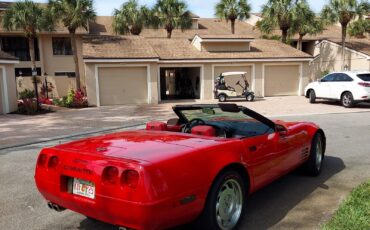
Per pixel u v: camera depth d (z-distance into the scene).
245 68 24.95
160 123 5.02
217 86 21.98
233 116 4.80
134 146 3.68
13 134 11.68
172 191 3.18
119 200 3.12
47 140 10.34
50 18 24.64
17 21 24.78
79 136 11.05
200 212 3.51
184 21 31.83
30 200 5.19
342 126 11.34
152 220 3.07
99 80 21.69
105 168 3.24
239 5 34.16
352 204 4.40
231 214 3.93
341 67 30.75
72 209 3.63
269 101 21.59
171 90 30.28
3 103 17.56
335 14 29.03
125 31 30.42
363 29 35.44
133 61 21.78
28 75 31.45
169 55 23.92
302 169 5.92
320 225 4.06
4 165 7.37
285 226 4.09
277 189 5.31
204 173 3.49
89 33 32.28
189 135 4.22
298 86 26.34
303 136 5.47
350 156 7.27
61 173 3.61
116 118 15.38
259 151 4.34
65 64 31.67
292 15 28.88
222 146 3.82
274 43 28.89
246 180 4.21
